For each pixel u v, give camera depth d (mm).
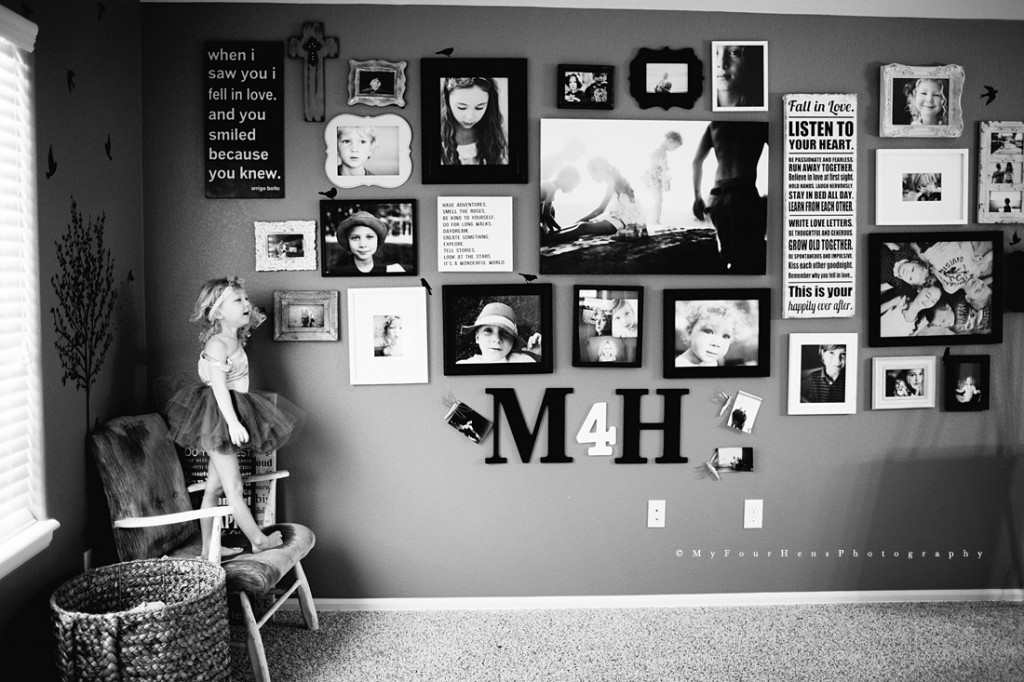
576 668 2709
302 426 3131
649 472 3209
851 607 3223
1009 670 2684
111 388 2820
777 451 3223
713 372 3170
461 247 3102
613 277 3158
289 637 2932
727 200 3137
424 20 3074
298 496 3154
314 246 3088
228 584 2475
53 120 2420
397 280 3121
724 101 3133
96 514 2707
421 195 3105
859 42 3154
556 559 3211
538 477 3191
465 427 3150
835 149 3148
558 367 3172
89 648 2141
